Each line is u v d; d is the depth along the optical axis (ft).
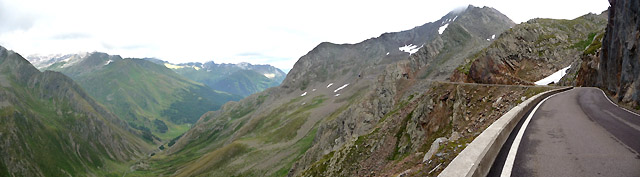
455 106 134.31
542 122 48.62
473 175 18.40
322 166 202.90
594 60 176.65
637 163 24.08
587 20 354.54
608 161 24.91
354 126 330.54
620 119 52.11
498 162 25.40
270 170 497.87
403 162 65.77
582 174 21.88
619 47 119.24
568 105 78.02
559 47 289.33
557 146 30.81
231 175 523.70
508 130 37.88
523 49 296.51
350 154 184.85
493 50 293.43
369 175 150.71
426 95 171.32
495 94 116.57
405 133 164.45
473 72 289.12
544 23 348.38
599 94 117.29
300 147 566.36
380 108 331.98
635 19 99.25
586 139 34.19
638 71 83.61
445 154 31.32
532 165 24.32
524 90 103.50
